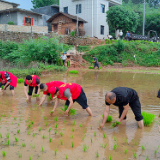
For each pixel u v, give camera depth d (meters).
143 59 22.98
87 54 22.77
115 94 3.59
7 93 7.65
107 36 29.22
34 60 16.16
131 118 4.82
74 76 13.24
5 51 16.84
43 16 29.80
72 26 27.62
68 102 5.24
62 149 3.19
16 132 3.86
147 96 7.24
